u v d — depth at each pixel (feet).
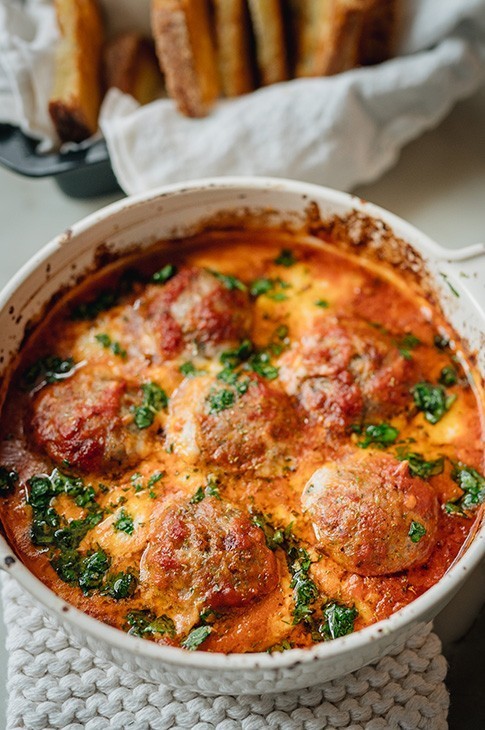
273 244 1.87
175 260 1.85
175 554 1.46
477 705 1.60
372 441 1.63
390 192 2.11
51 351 1.73
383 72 1.97
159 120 1.98
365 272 1.84
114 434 1.59
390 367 1.66
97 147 1.99
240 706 1.53
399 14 2.01
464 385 1.71
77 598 1.47
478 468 1.62
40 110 2.00
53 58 1.98
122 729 1.52
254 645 1.44
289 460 1.59
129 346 1.72
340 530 1.49
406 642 1.58
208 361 1.70
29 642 1.57
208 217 1.82
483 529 1.43
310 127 1.98
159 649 1.31
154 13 1.89
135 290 1.80
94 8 2.06
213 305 1.71
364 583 1.50
